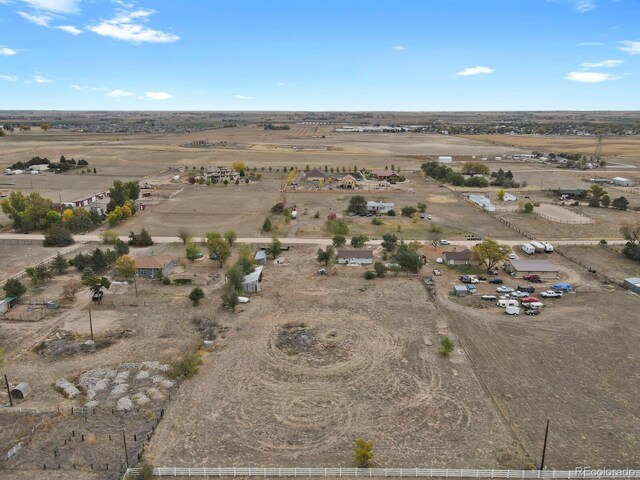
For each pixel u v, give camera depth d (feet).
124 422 146.92
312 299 240.94
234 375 172.96
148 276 271.08
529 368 178.29
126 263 261.24
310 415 150.71
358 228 378.94
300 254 313.12
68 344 193.16
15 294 230.07
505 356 186.70
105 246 328.29
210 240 290.97
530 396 161.17
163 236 354.95
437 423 147.02
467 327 210.79
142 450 134.10
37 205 384.27
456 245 332.39
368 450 127.65
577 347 193.77
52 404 155.63
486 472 125.39
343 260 295.28
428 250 320.50
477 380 169.99
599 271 282.77
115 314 222.48
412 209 421.59
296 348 192.13
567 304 235.61
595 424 147.33
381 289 254.27
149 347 192.65
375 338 200.54
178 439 139.54
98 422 146.92
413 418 149.28
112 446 136.26
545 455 133.80
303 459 132.05
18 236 349.00
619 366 180.14
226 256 289.12
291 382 168.76
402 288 255.91
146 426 145.07
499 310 228.43
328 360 183.21
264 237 352.69
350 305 233.76
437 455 133.59
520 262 280.72
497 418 149.48
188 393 161.79
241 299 235.20
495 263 284.61
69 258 299.99
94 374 171.63
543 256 310.65
